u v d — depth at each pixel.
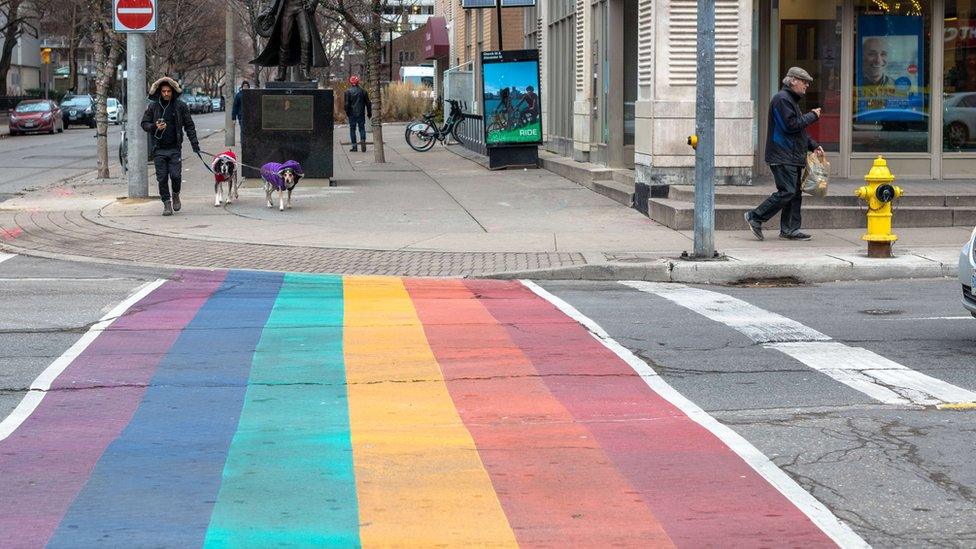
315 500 5.51
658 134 17.20
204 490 5.65
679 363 8.55
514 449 6.37
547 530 5.13
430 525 5.18
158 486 5.71
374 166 27.00
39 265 13.58
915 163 18.61
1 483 5.77
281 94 21.17
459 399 7.51
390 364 8.53
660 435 6.64
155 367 8.41
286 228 16.19
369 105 33.28
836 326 9.98
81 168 29.75
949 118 18.58
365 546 4.92
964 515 5.30
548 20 28.09
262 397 7.55
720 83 17.22
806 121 14.47
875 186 13.20
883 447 6.38
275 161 21.31
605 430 6.75
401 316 10.52
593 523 5.22
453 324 10.12
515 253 14.02
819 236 15.25
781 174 14.59
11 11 69.19
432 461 6.14
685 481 5.80
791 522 5.21
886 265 12.85
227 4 40.28
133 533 5.06
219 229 16.08
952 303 11.13
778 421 6.94
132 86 19.47
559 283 12.59
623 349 9.05
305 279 12.62
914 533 5.08
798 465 6.06
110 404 7.37
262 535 5.04
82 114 58.38
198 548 4.88
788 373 8.21
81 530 5.10
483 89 25.47
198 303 11.17
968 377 8.04
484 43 35.75
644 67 17.69
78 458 6.20
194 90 118.62
